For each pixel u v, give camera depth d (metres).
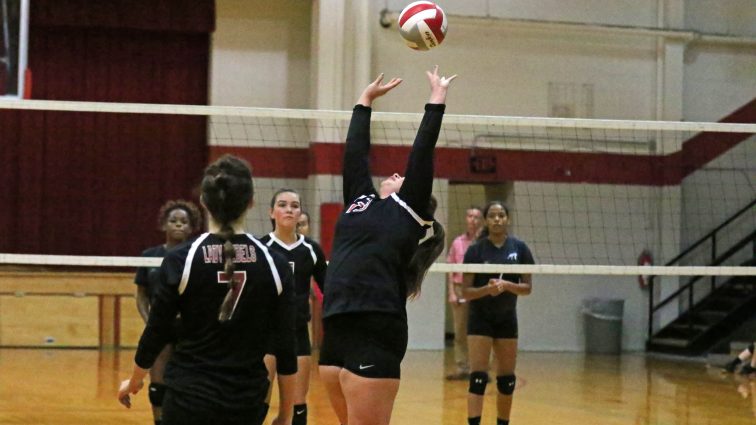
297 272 7.55
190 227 8.06
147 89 19.14
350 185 5.56
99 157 19.05
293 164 19.17
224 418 4.05
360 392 5.04
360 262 5.17
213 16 18.97
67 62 18.88
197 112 8.62
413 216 5.25
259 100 19.28
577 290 19.64
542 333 19.53
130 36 19.08
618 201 19.50
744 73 20.31
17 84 12.75
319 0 18.28
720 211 19.89
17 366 14.40
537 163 19.22
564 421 10.13
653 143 19.67
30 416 9.87
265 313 4.25
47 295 17.45
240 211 4.30
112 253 19.03
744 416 10.70
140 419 9.77
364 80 18.33
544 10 19.41
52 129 18.88
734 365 15.71
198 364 4.10
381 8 18.84
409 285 5.50
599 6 19.61
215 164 4.35
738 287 19.14
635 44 19.77
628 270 8.88
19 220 18.77
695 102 20.09
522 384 13.59
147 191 19.17
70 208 18.94
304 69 19.47
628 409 11.14
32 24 18.47
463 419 10.11
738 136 20.03
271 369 6.82
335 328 5.24
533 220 19.20
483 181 19.02
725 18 20.27
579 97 19.53
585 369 15.94
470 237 13.91
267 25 19.36
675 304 19.75
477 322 8.54
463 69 19.09
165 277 4.14
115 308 17.69
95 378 13.11
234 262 4.17
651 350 19.55
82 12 18.59
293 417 7.60
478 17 18.91
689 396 12.45
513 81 19.28
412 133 18.48
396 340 5.12
